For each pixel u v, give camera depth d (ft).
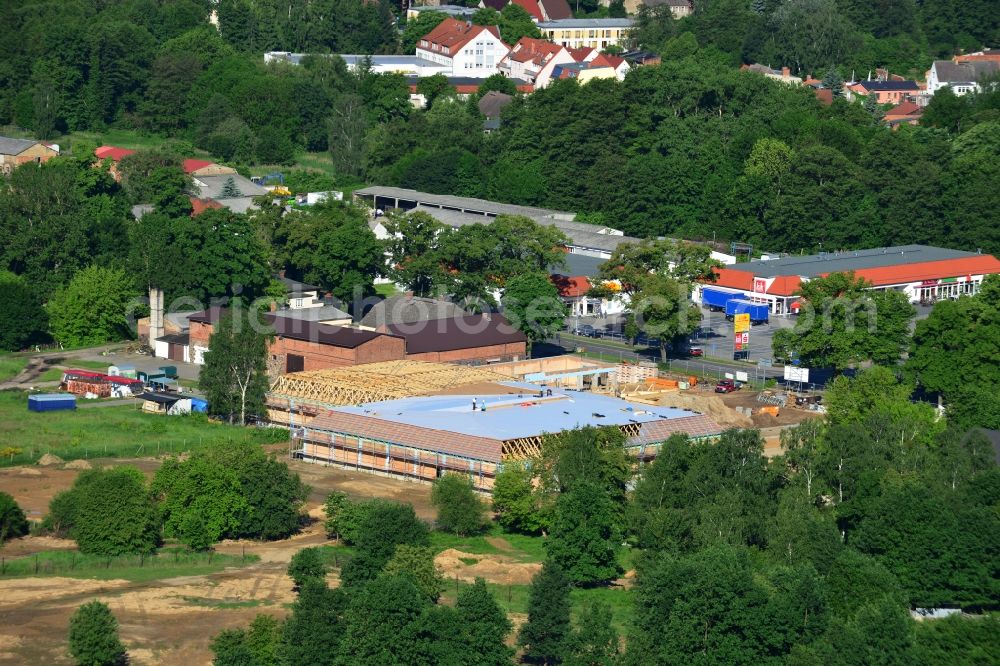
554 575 633.61
